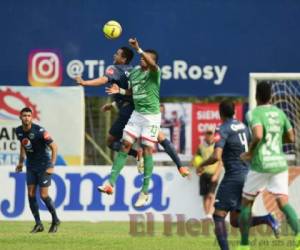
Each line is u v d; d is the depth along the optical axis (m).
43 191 39.44
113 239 36.78
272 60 59.12
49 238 37.09
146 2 59.03
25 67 59.41
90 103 60.03
